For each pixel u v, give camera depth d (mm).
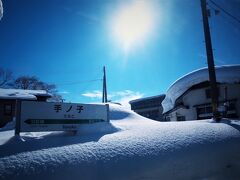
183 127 7094
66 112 6434
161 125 7648
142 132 6238
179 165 4723
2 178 3377
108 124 7027
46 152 4281
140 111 44500
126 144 5047
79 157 4230
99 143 4984
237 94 17453
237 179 4910
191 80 19609
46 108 6102
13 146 4543
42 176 3580
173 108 23531
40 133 7520
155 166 4469
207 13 11688
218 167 5086
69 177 3680
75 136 5680
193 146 5574
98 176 3840
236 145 6320
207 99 19516
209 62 11023
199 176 4617
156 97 42938
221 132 6973
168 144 5402
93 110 7039
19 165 3736
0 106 26078
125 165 4270
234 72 17281
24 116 5719
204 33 11461
